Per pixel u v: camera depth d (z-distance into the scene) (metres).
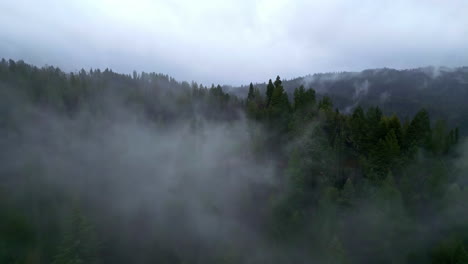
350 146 44.06
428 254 29.31
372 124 43.53
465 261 25.33
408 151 37.47
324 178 38.41
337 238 29.27
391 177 31.55
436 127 41.44
